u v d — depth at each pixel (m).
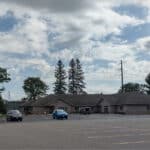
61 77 157.88
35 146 20.67
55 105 120.50
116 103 110.81
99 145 20.62
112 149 18.77
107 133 28.83
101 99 114.56
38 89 165.00
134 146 20.03
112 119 58.84
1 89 108.50
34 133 30.45
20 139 25.16
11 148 19.88
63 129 34.81
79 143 21.81
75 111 117.00
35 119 68.50
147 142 22.08
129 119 56.78
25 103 134.25
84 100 119.06
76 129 34.25
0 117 83.81
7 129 36.78
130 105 108.38
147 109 109.25
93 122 48.34
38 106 124.69
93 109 116.81
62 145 20.92
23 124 47.88
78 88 158.75
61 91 156.88
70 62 159.38
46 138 25.61
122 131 30.61
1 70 108.19
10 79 109.81
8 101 135.75
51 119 66.25
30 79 164.75
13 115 61.75
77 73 159.12
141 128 33.94
